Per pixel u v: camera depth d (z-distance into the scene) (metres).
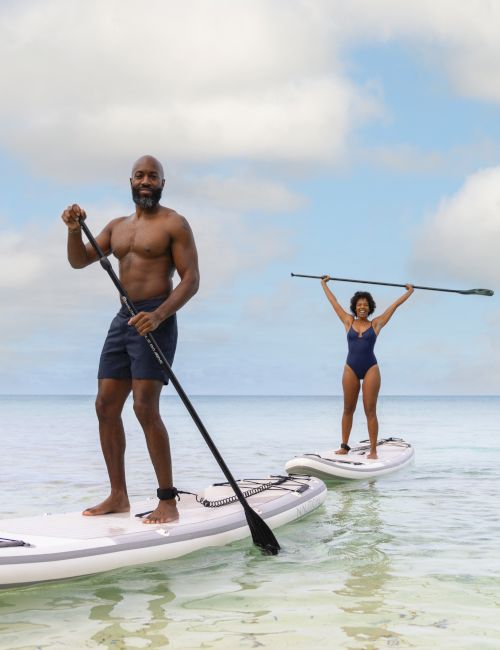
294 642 3.23
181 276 5.05
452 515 6.45
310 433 20.05
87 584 4.18
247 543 5.18
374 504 7.07
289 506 6.00
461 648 3.16
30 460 11.69
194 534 4.84
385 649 3.15
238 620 3.54
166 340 5.03
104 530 4.64
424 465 10.74
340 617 3.58
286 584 4.18
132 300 5.06
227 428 23.36
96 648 3.19
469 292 10.63
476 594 3.97
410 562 4.70
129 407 38.88
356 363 10.02
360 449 10.96
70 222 5.00
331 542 5.30
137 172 5.08
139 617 3.60
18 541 4.20
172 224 5.04
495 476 9.35
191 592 4.02
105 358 5.15
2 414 41.47
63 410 53.91
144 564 4.50
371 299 10.19
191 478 9.20
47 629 3.44
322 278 10.87
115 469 5.23
